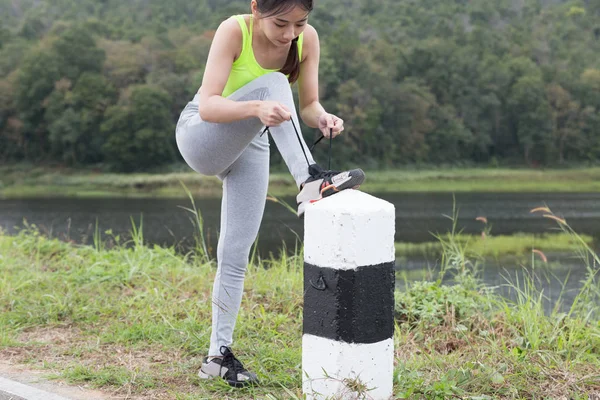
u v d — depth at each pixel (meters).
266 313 4.03
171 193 48.94
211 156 2.73
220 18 82.75
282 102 2.51
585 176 65.62
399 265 11.91
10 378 2.94
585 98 74.06
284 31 2.50
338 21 88.81
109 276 4.86
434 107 69.62
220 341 2.88
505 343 3.44
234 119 2.47
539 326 3.63
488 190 54.97
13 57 71.69
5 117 63.97
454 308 3.96
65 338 3.60
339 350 2.26
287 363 3.05
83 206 37.09
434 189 55.19
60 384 2.85
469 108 71.69
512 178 63.88
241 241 2.89
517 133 72.06
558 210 34.66
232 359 2.84
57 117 61.06
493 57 75.44
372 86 66.62
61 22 79.88
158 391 2.77
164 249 6.06
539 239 19.81
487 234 5.91
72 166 61.53
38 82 62.78
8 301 4.27
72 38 66.56
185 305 4.16
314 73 2.86
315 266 2.31
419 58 74.06
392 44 79.75
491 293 4.46
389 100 66.88
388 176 61.38
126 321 3.87
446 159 70.00
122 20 93.88
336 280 2.24
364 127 61.97
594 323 3.83
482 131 71.19
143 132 58.06
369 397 2.30
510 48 82.44
